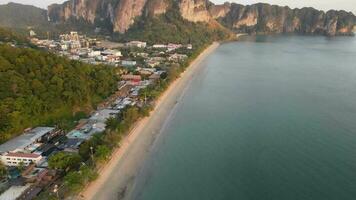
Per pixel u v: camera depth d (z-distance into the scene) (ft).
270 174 333.83
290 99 596.29
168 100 588.91
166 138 425.28
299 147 391.65
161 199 296.92
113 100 556.10
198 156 376.48
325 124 465.06
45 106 450.30
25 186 296.51
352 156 366.84
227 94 636.07
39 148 368.48
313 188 307.37
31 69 486.79
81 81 527.81
